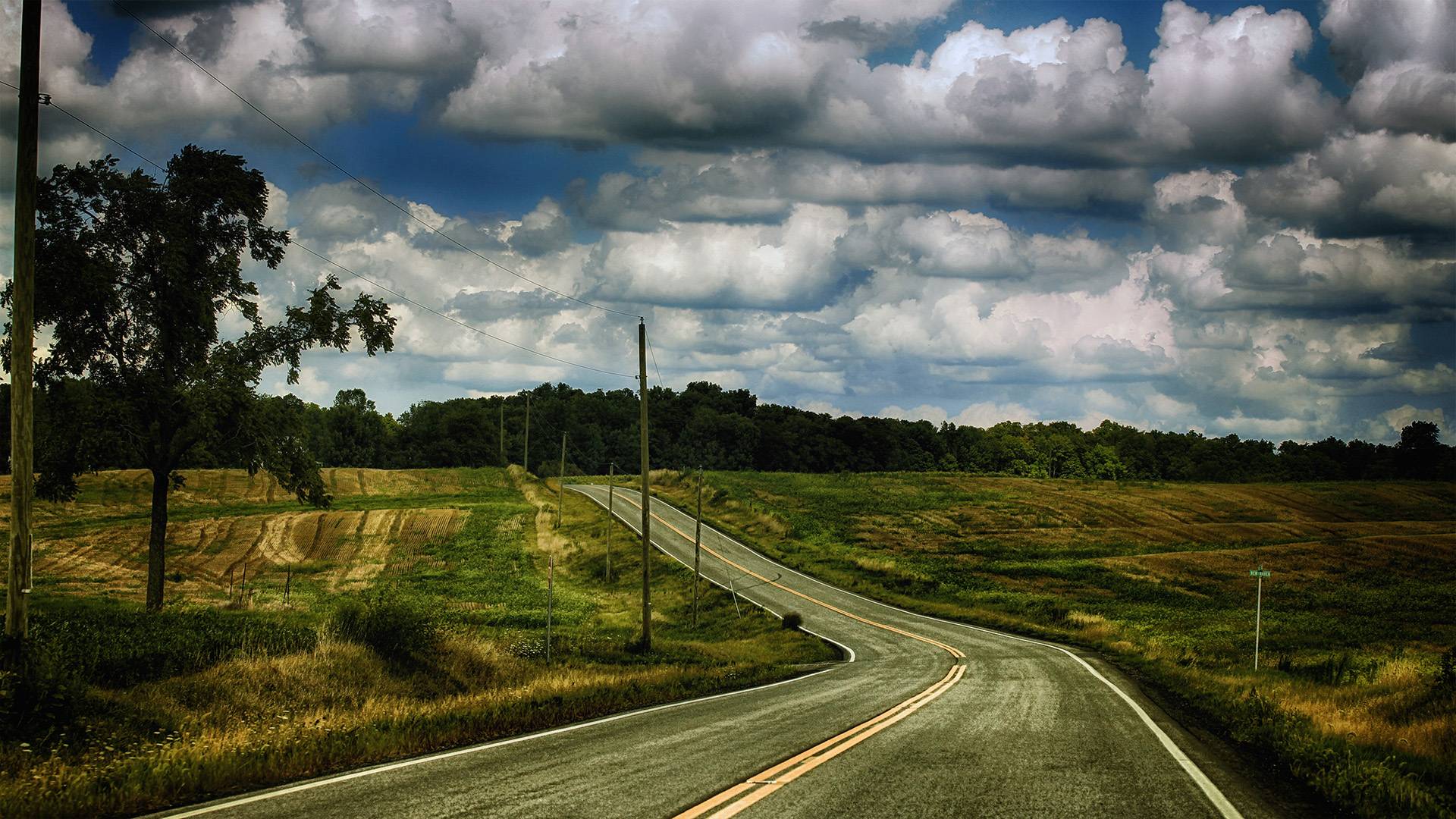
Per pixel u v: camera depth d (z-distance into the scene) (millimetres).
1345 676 25453
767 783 9438
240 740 12000
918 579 65438
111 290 30656
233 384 33656
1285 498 126375
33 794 8867
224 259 33312
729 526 93312
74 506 83812
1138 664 28406
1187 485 137625
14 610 14039
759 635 48188
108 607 33188
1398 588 65250
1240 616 52719
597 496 117188
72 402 31484
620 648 32594
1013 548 84688
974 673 25406
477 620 44719
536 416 191500
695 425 196750
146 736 13234
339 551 76562
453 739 12680
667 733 13117
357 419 175375
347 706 17797
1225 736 14000
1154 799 9250
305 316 34938
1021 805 8859
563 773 9945
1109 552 82938
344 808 8320
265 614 31469
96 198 31578
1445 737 13766
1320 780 10055
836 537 87375
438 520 91250
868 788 9352
